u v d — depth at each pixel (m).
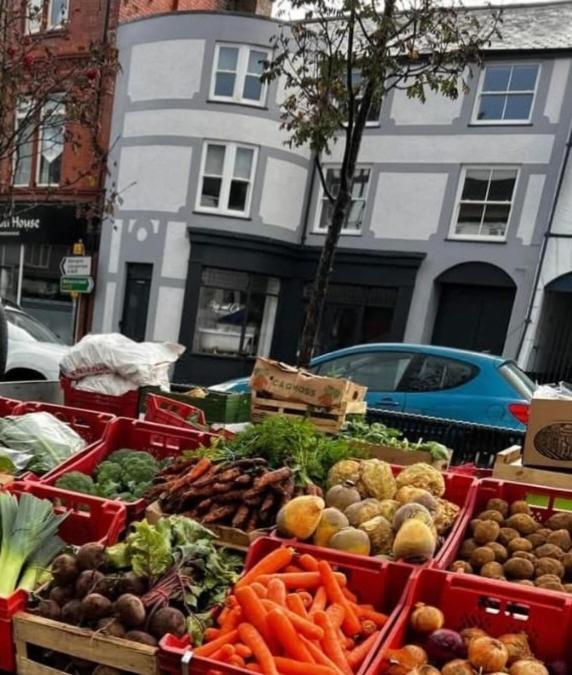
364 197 14.54
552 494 3.02
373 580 2.27
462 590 2.15
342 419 3.96
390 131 14.04
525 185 12.84
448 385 6.34
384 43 4.80
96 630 1.86
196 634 1.90
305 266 15.07
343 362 6.92
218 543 2.52
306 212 15.16
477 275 13.22
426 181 13.73
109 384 4.75
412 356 6.64
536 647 2.04
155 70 14.06
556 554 2.56
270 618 1.91
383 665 1.89
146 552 2.09
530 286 12.67
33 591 2.09
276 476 2.65
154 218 14.11
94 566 2.07
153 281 14.16
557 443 3.45
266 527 2.61
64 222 14.76
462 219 13.62
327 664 1.85
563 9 14.70
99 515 2.62
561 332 13.00
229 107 13.95
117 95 14.42
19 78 5.85
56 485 3.05
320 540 2.45
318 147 5.35
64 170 14.74
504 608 2.10
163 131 14.03
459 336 13.71
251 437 3.06
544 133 12.71
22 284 15.77
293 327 15.25
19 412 4.05
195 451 3.13
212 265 14.14
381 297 14.20
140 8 14.67
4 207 6.69
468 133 13.39
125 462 3.36
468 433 5.47
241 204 14.41
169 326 14.10
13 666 1.99
